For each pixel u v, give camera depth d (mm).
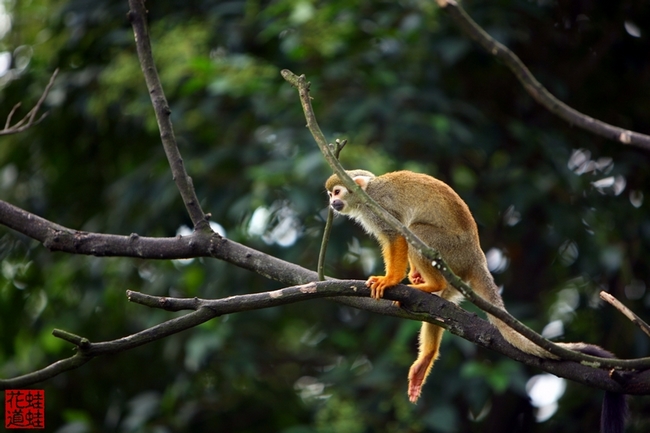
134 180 13430
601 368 6098
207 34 13008
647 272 13820
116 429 14039
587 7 13938
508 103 14484
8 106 14664
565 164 12570
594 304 13820
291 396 15172
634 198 14273
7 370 14523
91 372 15055
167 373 14938
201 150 13586
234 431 14570
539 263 14461
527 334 5977
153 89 7473
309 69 12852
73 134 15031
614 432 6676
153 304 6254
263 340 15227
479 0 12914
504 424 14188
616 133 9000
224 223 13555
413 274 9414
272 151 12781
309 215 12500
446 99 12945
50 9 14906
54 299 14766
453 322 7102
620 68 14250
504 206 12523
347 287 6570
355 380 13383
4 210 7336
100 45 14023
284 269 7211
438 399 12289
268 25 13141
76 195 15547
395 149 12805
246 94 12430
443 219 8602
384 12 12875
